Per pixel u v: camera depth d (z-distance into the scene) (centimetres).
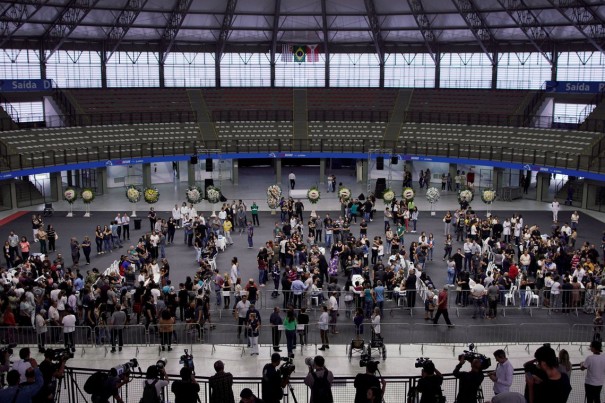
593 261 3234
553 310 2955
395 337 2620
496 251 3431
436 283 3366
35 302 2616
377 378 1449
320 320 2422
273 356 1584
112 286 2734
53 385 1600
